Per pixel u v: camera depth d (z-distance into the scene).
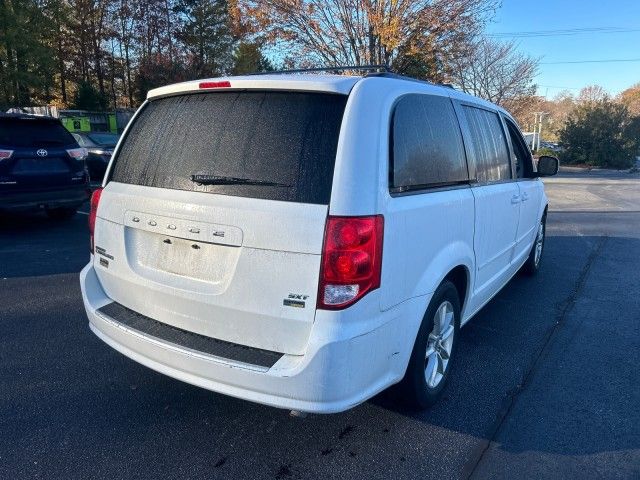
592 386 3.63
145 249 2.95
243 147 2.62
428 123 3.10
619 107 34.59
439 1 16.38
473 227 3.56
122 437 2.94
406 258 2.70
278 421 3.14
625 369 3.90
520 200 4.80
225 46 34.47
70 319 4.65
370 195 2.45
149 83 31.44
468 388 3.58
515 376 3.76
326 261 2.36
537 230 6.00
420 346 2.99
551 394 3.52
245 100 2.71
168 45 36.50
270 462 2.76
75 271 6.16
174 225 2.73
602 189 19.56
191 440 2.93
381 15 16.23
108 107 36.16
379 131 2.57
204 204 2.63
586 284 6.10
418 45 17.16
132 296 3.05
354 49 17.48
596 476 2.68
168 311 2.85
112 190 3.15
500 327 4.71
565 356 4.12
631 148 33.66
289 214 2.41
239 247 2.52
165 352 2.71
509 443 2.96
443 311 3.28
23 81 27.72
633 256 7.60
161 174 2.90
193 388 3.49
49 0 29.56
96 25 36.84
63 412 3.17
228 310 2.59
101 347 4.09
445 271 3.10
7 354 3.93
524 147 5.21
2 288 5.47
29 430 2.98
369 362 2.53
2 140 7.73
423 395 3.15
